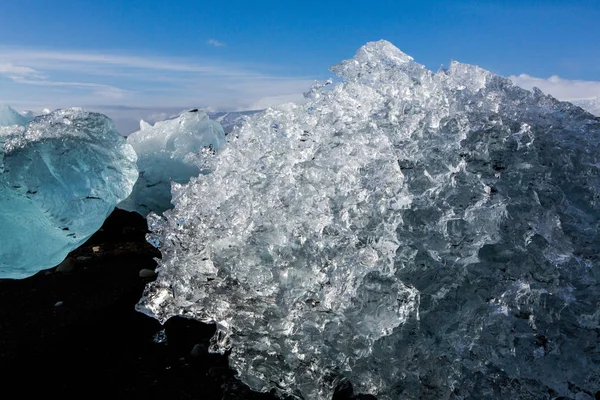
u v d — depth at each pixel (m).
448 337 1.82
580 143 2.13
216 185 2.29
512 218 1.91
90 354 2.19
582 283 1.86
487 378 1.78
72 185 2.54
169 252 2.34
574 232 1.97
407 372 1.83
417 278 1.90
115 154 2.78
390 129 2.16
